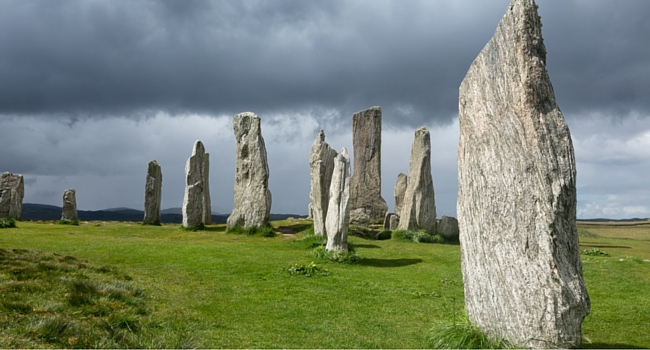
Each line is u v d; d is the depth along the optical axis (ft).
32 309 26.58
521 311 22.54
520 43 24.35
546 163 22.95
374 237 83.15
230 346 25.59
